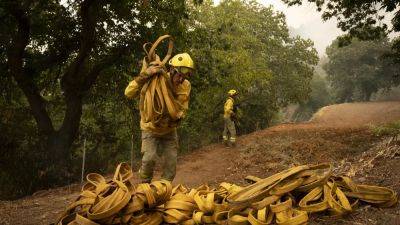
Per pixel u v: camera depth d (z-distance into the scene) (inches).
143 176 191.8
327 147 452.4
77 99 567.5
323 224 137.5
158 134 186.4
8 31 543.8
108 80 671.8
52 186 438.3
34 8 526.3
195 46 678.5
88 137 805.9
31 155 471.5
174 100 173.9
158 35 608.7
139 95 185.8
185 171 410.0
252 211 139.9
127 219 143.8
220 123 1184.2
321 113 1621.6
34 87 560.4
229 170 400.2
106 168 564.4
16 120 646.5
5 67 581.3
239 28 1193.4
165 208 151.4
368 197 153.0
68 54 624.7
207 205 149.7
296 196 153.5
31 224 198.8
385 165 219.9
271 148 462.0
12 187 406.6
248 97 1280.8
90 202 151.7
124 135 840.3
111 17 613.0
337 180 163.6
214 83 713.0
